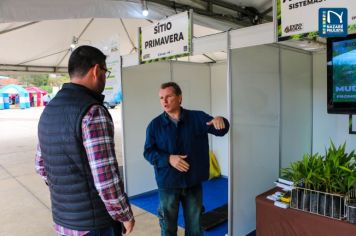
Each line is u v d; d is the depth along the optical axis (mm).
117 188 1340
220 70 4828
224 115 4828
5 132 11484
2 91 26438
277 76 3273
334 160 2104
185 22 2871
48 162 1422
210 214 3590
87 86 1444
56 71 8523
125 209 1382
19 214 3730
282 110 3387
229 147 2705
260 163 3084
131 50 7141
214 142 5203
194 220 2357
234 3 4391
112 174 1328
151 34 3281
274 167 3305
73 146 1325
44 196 4344
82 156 1334
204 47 2746
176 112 2297
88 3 3652
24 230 3309
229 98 2635
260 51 2990
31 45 6363
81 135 1312
